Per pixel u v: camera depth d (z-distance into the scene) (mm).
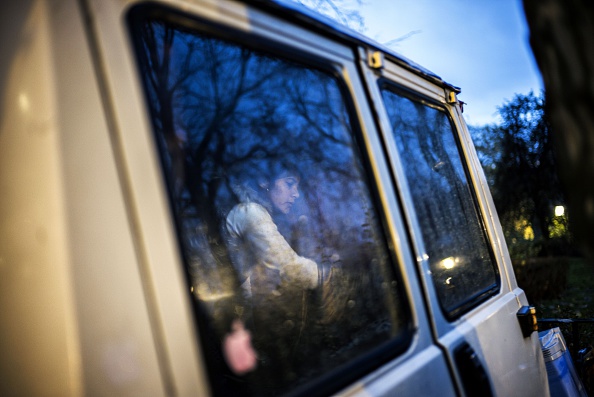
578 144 984
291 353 1473
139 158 874
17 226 852
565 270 8102
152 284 821
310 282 1648
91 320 778
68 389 760
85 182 818
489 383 1541
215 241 1921
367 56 1583
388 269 1396
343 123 1468
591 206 979
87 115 843
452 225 1802
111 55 895
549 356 2273
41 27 845
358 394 1145
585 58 952
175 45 1253
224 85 1503
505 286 2074
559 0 979
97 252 801
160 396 783
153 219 857
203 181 1778
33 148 833
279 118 1654
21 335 840
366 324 1423
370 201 1438
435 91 2057
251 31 1244
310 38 1409
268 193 2039
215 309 1758
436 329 1429
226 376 1478
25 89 851
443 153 1945
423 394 1253
